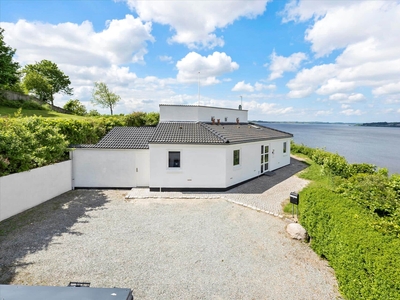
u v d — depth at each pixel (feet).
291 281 18.88
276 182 52.26
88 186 45.78
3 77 125.18
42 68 214.90
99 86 181.57
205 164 44.39
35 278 18.66
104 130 69.77
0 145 31.01
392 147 167.32
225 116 72.95
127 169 46.24
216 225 29.60
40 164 35.68
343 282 16.35
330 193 26.07
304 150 99.91
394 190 26.99
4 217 30.53
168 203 37.96
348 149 150.00
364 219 18.47
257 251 23.50
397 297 11.13
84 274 19.36
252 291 17.69
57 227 28.50
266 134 64.64
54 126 46.75
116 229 28.19
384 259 12.78
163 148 43.70
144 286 18.07
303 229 26.16
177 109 61.93
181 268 20.53
